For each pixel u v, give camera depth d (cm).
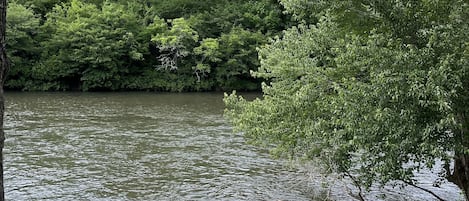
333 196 1312
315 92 1032
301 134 1062
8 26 4266
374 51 817
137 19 4853
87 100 3691
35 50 4506
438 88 680
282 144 1179
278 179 1481
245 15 5022
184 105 3434
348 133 868
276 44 1323
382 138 796
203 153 1838
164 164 1672
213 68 4784
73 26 4406
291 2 1117
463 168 998
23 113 2844
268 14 5066
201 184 1439
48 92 4359
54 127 2361
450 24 789
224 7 5162
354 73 966
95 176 1512
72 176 1506
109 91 4591
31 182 1430
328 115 992
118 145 1972
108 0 5053
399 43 829
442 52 779
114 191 1365
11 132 2195
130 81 4703
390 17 872
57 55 4491
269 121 1145
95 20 4522
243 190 1380
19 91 4372
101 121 2592
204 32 4928
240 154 1819
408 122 749
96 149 1891
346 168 1011
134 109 3150
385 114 743
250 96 4353
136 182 1456
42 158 1723
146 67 4819
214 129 2364
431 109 762
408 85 740
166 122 2583
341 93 834
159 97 4041
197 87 4716
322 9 1084
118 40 4575
